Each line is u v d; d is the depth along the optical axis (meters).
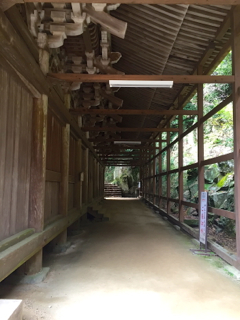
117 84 3.75
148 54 5.38
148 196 14.37
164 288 2.91
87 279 3.16
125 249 4.61
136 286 2.96
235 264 3.50
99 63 4.54
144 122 10.37
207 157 10.18
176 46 4.95
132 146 10.89
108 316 2.28
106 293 2.76
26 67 2.60
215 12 3.98
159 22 4.34
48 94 3.47
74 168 6.39
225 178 8.60
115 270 3.50
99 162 13.63
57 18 3.27
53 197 4.32
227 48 4.20
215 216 8.00
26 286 2.92
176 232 6.28
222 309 2.43
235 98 3.65
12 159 2.62
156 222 7.81
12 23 2.51
